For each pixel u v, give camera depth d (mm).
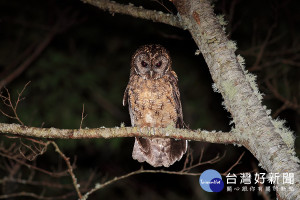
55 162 8281
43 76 9234
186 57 9562
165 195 9148
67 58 9555
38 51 9750
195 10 4082
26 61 9469
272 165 3219
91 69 9828
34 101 8922
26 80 9438
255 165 7219
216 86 3848
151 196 9070
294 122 8414
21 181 7477
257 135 3416
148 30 9688
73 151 8281
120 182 8594
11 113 7562
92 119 9172
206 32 3932
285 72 8727
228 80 3676
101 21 10016
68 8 10156
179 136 4062
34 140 4156
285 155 3207
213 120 9133
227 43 3844
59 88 9289
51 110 8945
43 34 10273
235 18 8992
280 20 9172
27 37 10242
